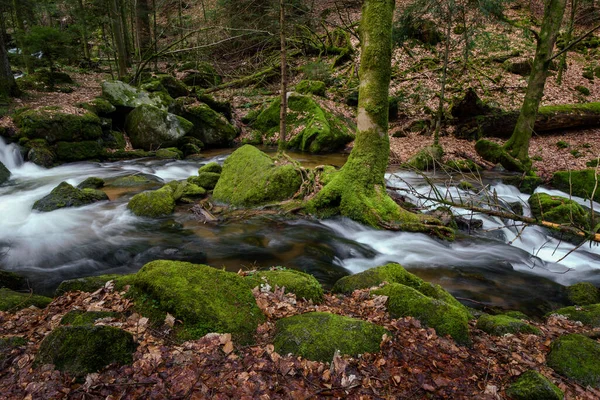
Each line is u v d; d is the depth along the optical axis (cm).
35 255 663
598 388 340
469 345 388
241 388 298
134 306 384
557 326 473
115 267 642
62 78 1833
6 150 1145
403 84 2052
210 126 1666
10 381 295
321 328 361
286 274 488
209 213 873
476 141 1594
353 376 316
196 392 291
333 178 895
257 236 773
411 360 347
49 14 2670
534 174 1300
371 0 793
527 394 311
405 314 421
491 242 804
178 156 1451
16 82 1583
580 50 2269
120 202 930
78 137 1280
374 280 514
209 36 2411
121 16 2325
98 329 322
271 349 344
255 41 2316
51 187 1025
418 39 2319
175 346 338
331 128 1659
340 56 2334
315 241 759
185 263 421
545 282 651
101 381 296
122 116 1525
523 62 2028
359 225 838
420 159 1359
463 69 2006
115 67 2411
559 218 898
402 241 790
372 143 854
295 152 1617
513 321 443
